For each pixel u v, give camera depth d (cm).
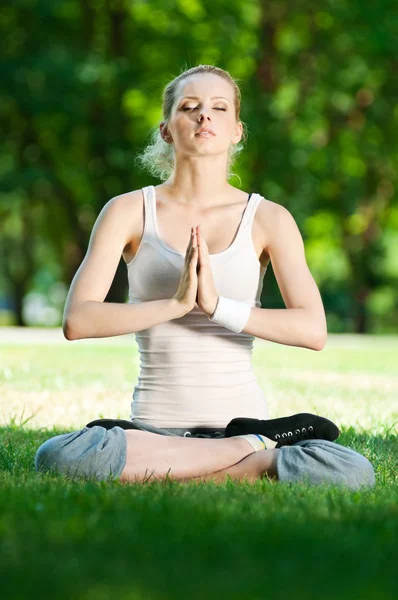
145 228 629
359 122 3381
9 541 349
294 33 3266
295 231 645
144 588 281
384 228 3903
